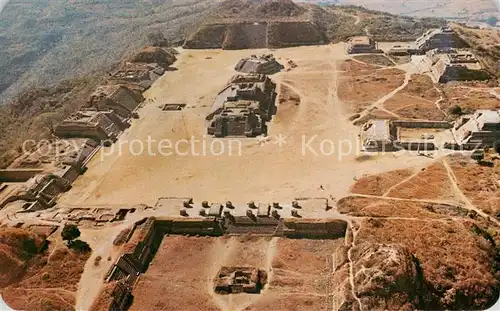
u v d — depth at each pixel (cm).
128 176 9569
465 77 12838
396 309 5947
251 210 8169
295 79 13950
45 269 7031
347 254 6956
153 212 8281
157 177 9475
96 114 11394
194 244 7725
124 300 6600
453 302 6069
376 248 6681
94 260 7188
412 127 10569
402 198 8156
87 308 6344
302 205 8200
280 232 7775
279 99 12644
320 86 13325
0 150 10875
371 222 7450
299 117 11612
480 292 6169
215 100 12638
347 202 8144
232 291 6706
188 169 9688
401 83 13088
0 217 8256
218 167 9688
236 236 7819
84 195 9012
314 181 8944
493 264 6606
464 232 7050
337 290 6481
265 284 6819
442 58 13475
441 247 6769
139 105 12825
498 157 9200
